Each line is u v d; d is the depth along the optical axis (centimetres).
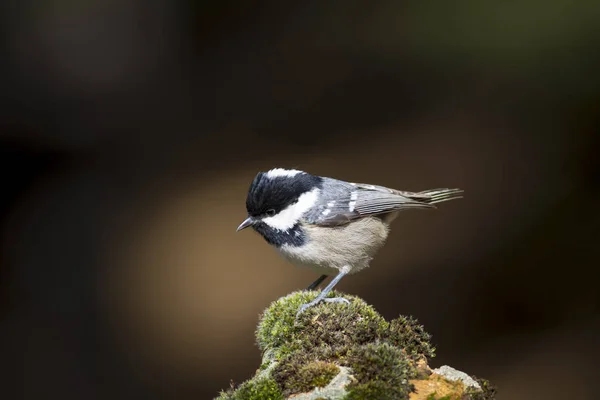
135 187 1473
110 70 1669
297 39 1761
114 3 1652
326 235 680
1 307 1180
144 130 1619
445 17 1577
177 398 1004
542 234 1161
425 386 484
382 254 1202
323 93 1678
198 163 1548
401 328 539
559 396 920
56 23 1605
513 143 1377
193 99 1706
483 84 1555
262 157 1529
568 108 1400
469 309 1058
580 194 1208
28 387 1032
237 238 1330
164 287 1214
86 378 1061
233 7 1750
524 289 1070
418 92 1638
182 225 1373
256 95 1702
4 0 1560
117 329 1135
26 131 1557
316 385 471
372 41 1714
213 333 1111
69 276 1253
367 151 1495
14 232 1361
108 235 1348
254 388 484
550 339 994
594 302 1027
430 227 1238
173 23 1723
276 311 611
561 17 1427
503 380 950
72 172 1523
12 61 1578
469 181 1319
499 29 1493
